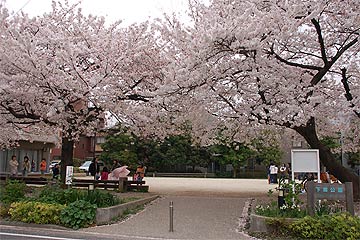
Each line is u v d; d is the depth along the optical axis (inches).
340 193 369.7
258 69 467.8
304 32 528.4
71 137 634.2
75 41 597.0
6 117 640.4
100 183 694.5
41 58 537.6
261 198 601.3
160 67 605.9
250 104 509.0
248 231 379.6
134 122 638.5
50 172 1366.9
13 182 507.2
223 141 736.3
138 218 449.7
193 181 1171.3
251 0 460.4
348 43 544.1
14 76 526.6
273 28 436.8
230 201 569.3
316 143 556.7
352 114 512.1
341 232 333.4
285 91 463.8
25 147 1232.2
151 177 1491.1
